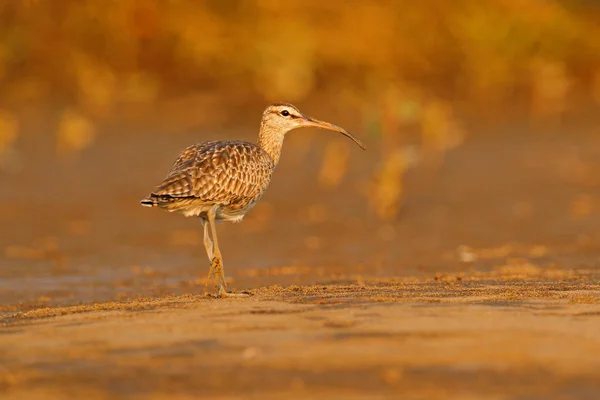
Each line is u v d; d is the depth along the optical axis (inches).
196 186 423.8
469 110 1017.5
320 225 678.5
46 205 720.3
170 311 366.9
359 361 297.4
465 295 391.2
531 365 291.9
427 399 268.4
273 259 589.0
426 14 1125.7
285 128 498.9
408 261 575.2
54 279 540.4
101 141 879.1
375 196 719.7
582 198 732.7
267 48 1037.8
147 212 711.1
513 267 531.8
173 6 1066.7
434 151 880.3
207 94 1005.2
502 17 1133.7
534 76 1088.2
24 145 860.6
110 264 578.9
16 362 307.1
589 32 1178.6
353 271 544.4
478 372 287.1
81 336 332.8
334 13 1100.5
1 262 581.3
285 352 307.1
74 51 1024.9
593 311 353.1
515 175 805.2
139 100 983.0
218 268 422.0
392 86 997.8
